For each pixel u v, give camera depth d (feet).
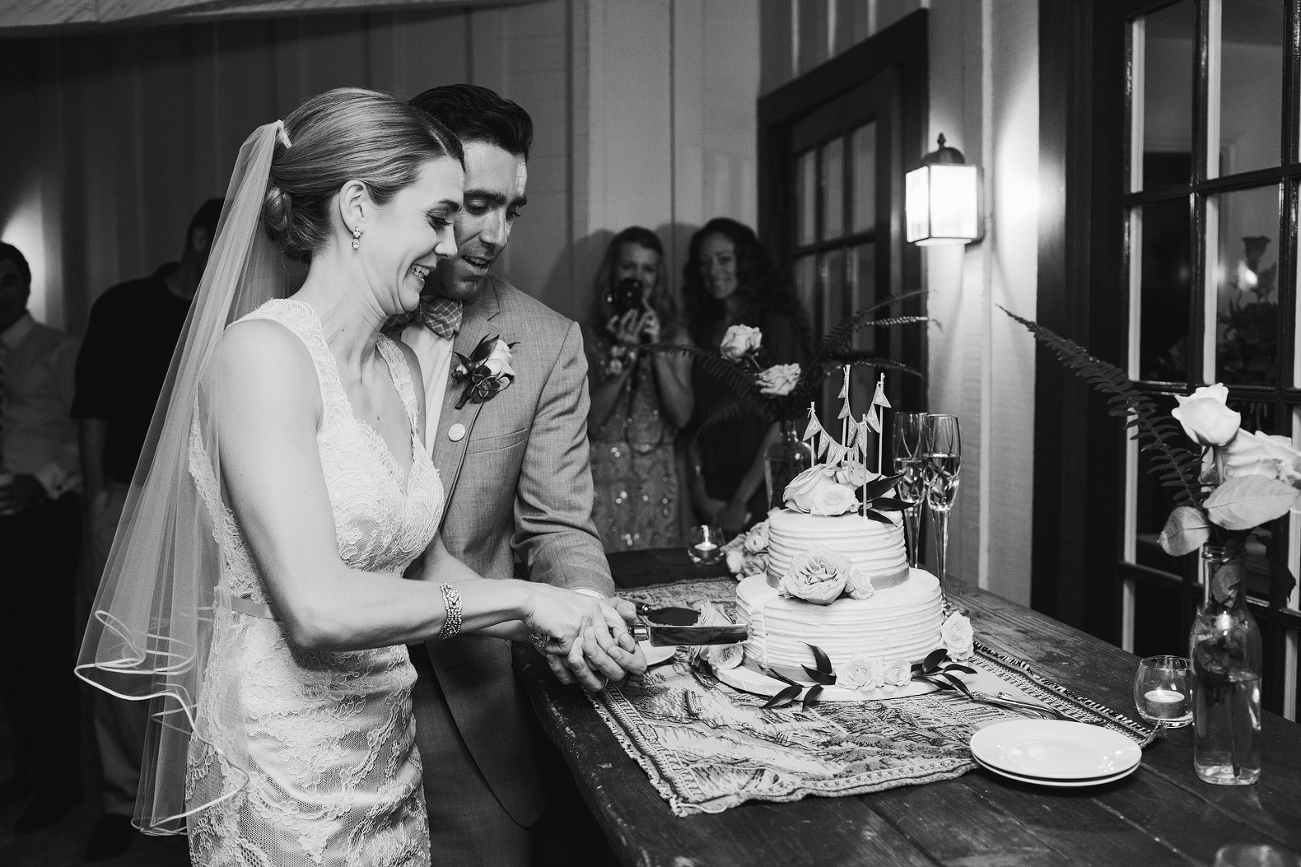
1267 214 6.89
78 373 10.61
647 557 8.14
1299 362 6.69
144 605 4.70
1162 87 7.72
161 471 4.66
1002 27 9.18
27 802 11.28
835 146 12.67
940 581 6.03
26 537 11.21
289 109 15.33
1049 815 3.70
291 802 4.62
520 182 5.80
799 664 5.00
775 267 12.12
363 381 4.93
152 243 15.81
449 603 4.54
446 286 5.93
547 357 6.15
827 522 5.19
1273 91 6.80
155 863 9.79
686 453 12.49
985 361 9.55
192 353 4.61
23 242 16.08
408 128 4.66
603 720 4.71
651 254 12.28
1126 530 8.19
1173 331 7.70
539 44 14.69
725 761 4.18
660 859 3.43
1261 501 3.71
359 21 15.10
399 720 5.16
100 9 12.37
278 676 4.62
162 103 15.69
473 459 5.90
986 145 9.44
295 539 4.18
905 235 10.37
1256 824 3.61
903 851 3.47
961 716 4.62
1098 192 8.21
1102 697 4.84
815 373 7.93
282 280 5.14
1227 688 3.87
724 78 14.70
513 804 6.11
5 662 10.95
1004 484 9.36
